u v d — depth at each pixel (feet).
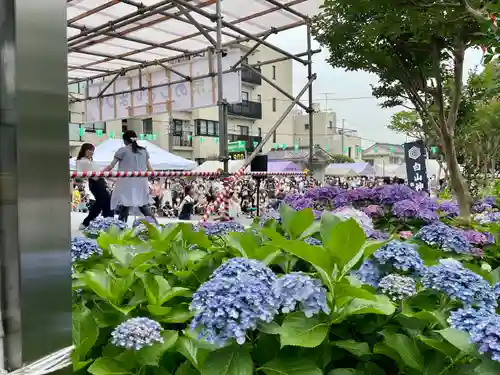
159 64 24.13
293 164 53.36
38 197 2.23
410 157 14.80
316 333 2.99
